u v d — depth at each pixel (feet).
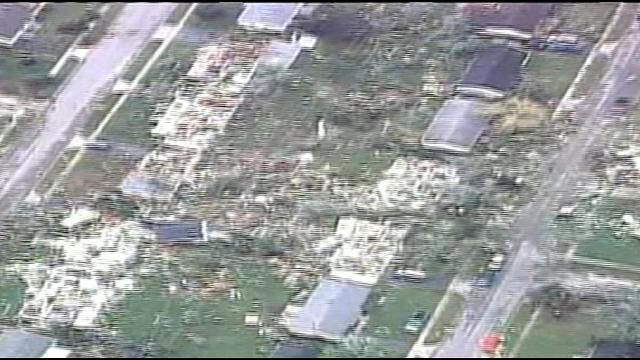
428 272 417.28
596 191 437.99
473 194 439.63
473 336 398.21
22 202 454.40
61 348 404.77
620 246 420.77
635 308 402.31
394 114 471.21
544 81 480.23
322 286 415.85
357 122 469.16
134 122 479.82
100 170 463.42
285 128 470.80
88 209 449.06
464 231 427.74
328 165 455.22
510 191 440.04
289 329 404.36
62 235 440.86
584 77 481.05
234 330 406.62
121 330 409.49
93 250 434.30
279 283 418.51
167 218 442.91
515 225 428.97
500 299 407.44
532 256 419.33
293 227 435.12
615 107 467.52
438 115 468.75
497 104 472.44
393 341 399.24
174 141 470.80
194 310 413.18
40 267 430.61
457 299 408.87
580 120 463.83
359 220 435.12
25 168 467.11
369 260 422.41
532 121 464.65
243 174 455.22
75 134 478.59
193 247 431.84
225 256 428.15
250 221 438.81
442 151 455.63
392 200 440.86
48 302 419.33
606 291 407.85
